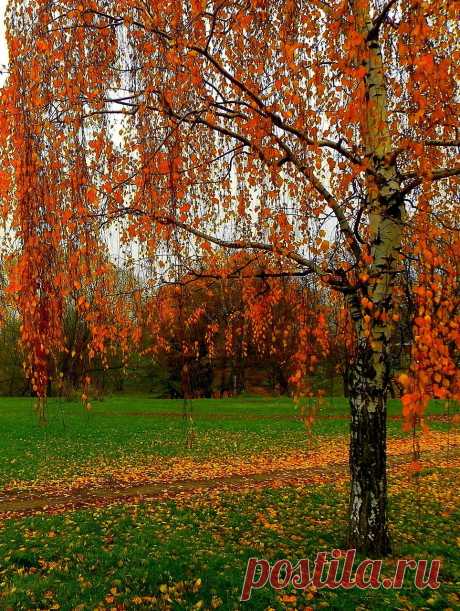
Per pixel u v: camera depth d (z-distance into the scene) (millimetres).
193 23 4789
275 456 13523
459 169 4363
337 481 10047
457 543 5973
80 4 4609
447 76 3668
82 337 5191
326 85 4859
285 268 6098
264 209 5617
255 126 4617
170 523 6949
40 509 8320
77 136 4508
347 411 22656
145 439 16031
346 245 4902
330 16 4441
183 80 4695
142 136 4848
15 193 4441
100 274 4641
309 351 5309
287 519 7062
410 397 3193
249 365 29547
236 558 5469
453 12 3453
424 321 3312
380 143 4402
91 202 4480
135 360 27516
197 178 6289
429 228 4090
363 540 5379
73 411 23062
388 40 5109
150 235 5262
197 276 5922
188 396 6320
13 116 4383
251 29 5328
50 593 4734
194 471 11594
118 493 9438
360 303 5082
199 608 4387
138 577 5008
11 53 4461
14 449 14125
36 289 4430
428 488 9234
